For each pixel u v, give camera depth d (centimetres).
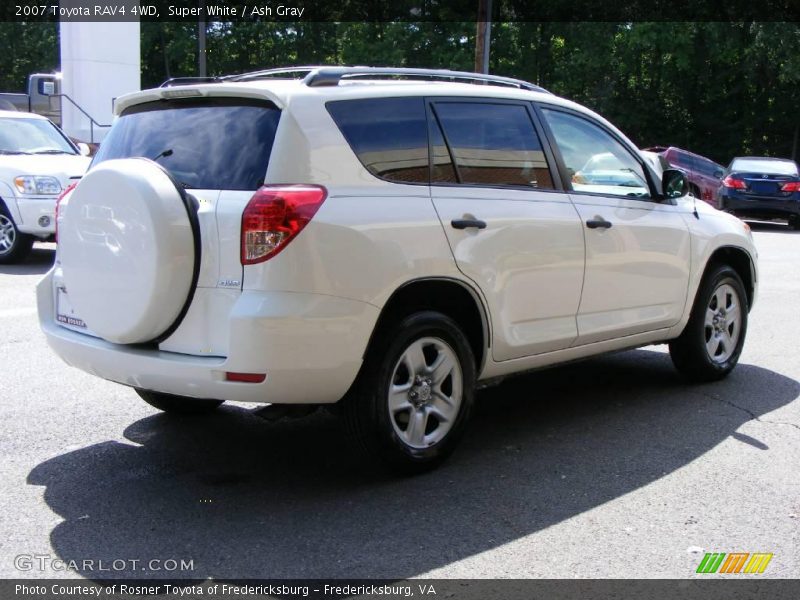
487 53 2155
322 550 362
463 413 459
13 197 1109
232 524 386
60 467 452
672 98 3509
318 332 386
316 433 516
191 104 435
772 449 499
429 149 447
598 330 534
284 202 380
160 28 3722
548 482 443
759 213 2061
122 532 377
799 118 3397
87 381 607
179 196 392
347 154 410
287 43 3753
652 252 566
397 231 414
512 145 493
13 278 1026
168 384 399
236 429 521
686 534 385
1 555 354
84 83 2206
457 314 475
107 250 405
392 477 445
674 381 652
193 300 394
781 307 958
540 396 609
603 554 364
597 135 559
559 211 504
